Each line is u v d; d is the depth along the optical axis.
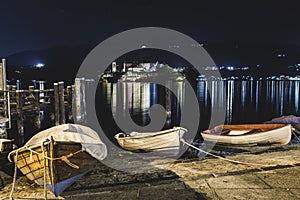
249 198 5.14
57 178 5.82
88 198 5.40
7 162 7.46
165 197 5.29
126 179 6.61
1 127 12.35
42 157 5.85
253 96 55.69
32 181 6.48
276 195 5.23
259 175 6.21
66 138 6.40
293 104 42.88
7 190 6.10
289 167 6.69
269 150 8.89
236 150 10.85
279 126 11.74
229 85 98.44
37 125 20.69
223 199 5.14
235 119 29.42
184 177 6.25
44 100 27.77
